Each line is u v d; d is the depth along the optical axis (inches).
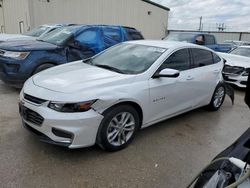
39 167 117.5
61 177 111.8
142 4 818.8
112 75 140.9
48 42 248.1
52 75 143.6
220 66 213.6
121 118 134.7
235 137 166.4
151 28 882.1
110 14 732.0
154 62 153.3
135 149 140.5
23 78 219.5
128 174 117.5
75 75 141.3
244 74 294.4
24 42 241.9
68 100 116.5
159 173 120.3
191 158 135.9
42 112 118.4
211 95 205.2
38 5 588.1
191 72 177.5
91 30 267.6
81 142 119.6
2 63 217.3
